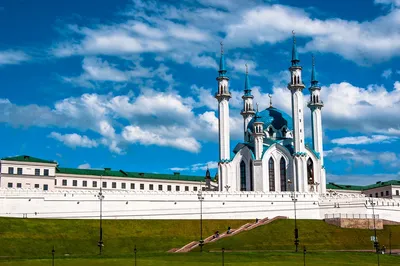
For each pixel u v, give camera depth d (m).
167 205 193.88
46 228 164.00
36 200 176.88
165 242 168.00
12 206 173.75
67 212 180.12
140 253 138.12
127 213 187.75
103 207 184.88
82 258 127.06
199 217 197.25
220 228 188.75
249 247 162.50
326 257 141.25
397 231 190.00
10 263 118.25
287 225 188.50
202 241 152.25
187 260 127.62
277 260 133.75
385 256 146.75
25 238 154.00
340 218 191.38
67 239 159.50
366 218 194.38
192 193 197.75
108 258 127.50
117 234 169.62
